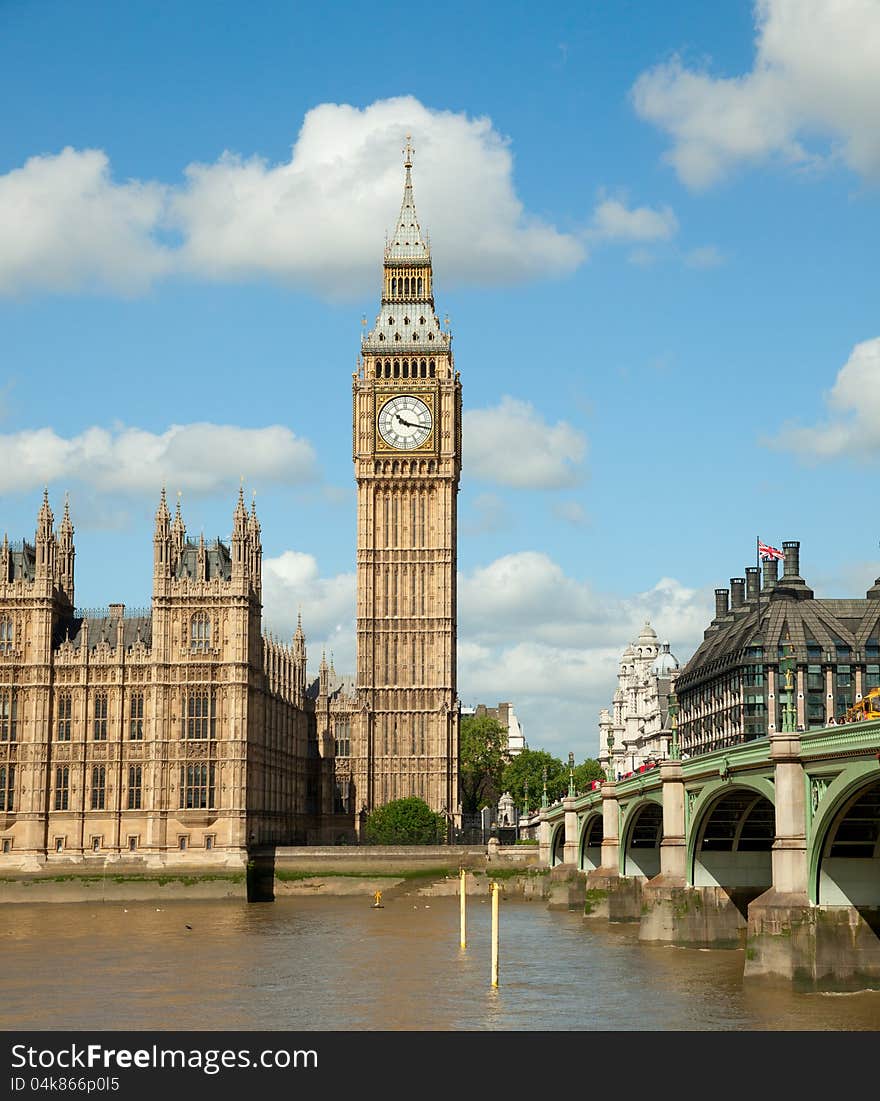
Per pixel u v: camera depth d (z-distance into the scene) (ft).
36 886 572.10
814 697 623.36
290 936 416.67
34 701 595.06
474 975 317.22
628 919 450.30
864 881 268.82
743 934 358.64
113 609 633.61
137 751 594.65
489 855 617.21
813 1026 241.55
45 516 606.96
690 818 357.20
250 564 621.31
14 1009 277.64
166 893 575.38
